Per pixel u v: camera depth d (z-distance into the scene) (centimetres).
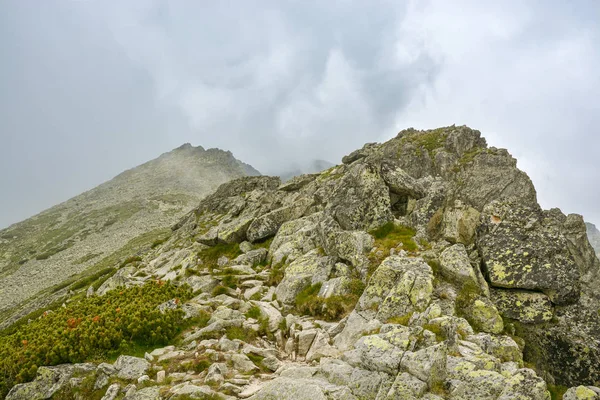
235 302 2003
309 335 1549
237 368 1303
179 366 1305
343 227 2439
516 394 911
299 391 1019
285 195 4472
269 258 2791
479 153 4516
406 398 945
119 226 13675
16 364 1391
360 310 1622
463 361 1088
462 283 1708
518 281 1684
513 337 1534
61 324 1825
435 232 2238
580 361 1478
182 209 15512
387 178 2639
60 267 10231
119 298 2155
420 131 6219
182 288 2266
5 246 13550
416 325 1340
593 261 2578
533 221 1919
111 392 1148
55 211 17650
